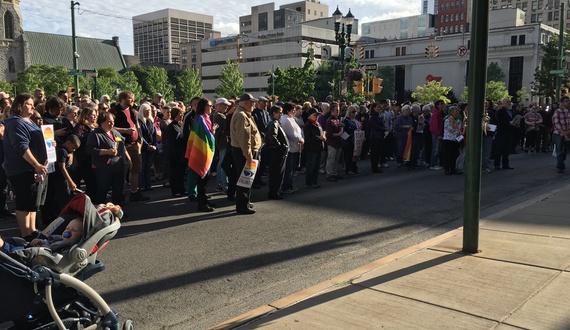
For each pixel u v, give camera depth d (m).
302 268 5.43
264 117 10.86
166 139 9.95
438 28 144.25
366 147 15.80
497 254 5.31
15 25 108.25
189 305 4.44
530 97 85.69
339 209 8.45
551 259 5.09
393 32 162.50
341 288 4.46
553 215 7.21
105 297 4.61
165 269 5.38
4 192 7.80
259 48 113.69
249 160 7.95
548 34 88.31
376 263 5.17
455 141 12.37
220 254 5.91
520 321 3.64
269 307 4.11
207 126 8.18
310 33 106.88
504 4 139.50
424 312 3.86
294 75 69.31
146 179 10.30
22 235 6.18
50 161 6.28
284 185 9.97
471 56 5.02
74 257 2.97
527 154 17.92
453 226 7.28
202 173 8.12
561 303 3.96
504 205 8.66
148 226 7.21
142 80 128.88
